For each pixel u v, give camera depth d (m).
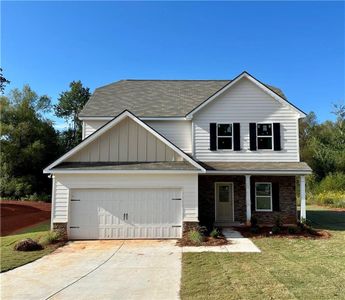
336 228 17.58
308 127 60.00
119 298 7.48
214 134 18.52
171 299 7.34
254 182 18.86
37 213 25.97
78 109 60.12
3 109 38.53
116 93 22.06
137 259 11.35
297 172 16.84
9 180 35.66
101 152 15.91
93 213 15.12
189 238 14.28
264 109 18.62
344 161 40.06
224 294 7.50
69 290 8.12
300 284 8.15
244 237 14.98
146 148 15.95
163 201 15.25
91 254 12.22
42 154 37.91
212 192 18.80
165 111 19.55
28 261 11.12
